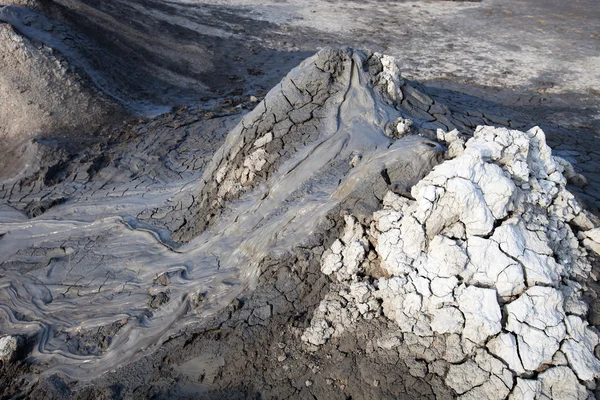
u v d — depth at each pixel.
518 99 10.31
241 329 3.95
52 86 8.72
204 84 11.15
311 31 14.57
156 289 4.84
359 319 3.70
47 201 6.76
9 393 4.20
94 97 9.00
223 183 5.62
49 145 7.89
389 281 3.69
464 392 3.16
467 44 13.59
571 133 8.34
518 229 3.70
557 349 3.20
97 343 4.48
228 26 14.55
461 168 3.75
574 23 14.95
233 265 4.70
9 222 6.58
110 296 5.00
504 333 3.26
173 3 15.57
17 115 8.48
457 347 3.32
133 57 10.99
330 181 4.69
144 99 9.93
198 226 5.51
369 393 3.31
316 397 3.41
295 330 3.83
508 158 4.01
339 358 3.55
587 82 11.06
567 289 3.57
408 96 6.04
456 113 6.83
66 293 5.20
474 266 3.52
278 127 5.41
